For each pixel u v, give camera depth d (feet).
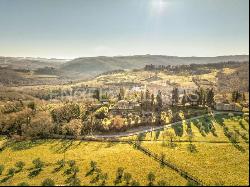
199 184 357.41
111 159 468.75
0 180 420.77
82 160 478.18
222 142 499.10
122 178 384.27
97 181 383.04
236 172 392.06
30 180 411.13
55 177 417.08
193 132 572.92
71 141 598.75
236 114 501.15
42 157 515.91
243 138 474.90
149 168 421.59
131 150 510.99
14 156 533.96
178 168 415.44
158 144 531.50
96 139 594.24
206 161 436.76
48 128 650.84
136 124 653.71
